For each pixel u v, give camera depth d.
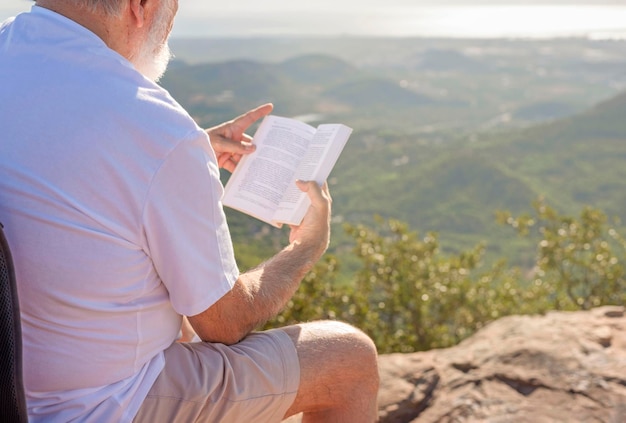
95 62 0.94
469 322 9.07
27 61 0.94
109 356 0.96
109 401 0.98
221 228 1.00
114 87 0.92
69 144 0.90
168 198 0.94
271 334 1.20
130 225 0.93
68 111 0.91
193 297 0.98
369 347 1.24
